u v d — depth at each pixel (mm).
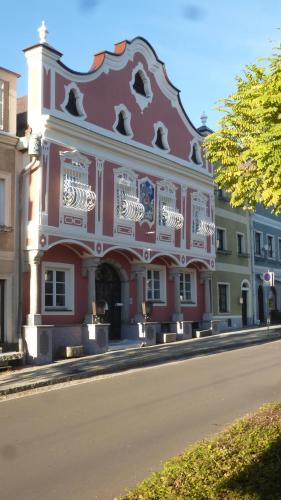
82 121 19672
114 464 6449
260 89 8242
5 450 7277
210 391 11305
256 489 4547
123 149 21391
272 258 36438
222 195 30641
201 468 5113
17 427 8648
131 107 22406
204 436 7512
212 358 17797
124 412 9516
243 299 32438
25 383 12891
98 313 19516
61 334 18500
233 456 5465
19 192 17750
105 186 20453
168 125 24750
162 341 22688
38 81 18125
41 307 17734
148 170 22984
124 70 22188
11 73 17812
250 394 10703
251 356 17844
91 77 20281
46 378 13578
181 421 8586
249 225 33688
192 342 22625
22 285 17516
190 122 26422
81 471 6238
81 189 18922
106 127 20859
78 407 10164
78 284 19781
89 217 19594
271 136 7770
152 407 9867
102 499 5316
